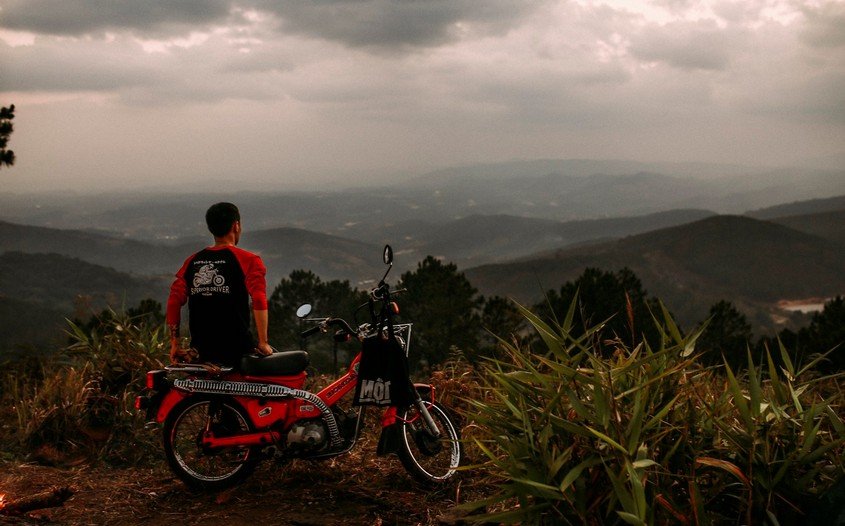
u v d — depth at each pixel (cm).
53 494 417
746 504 273
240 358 441
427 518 397
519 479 265
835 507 246
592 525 271
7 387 649
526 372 307
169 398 443
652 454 276
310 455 438
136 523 399
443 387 550
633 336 329
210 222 448
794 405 309
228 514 411
